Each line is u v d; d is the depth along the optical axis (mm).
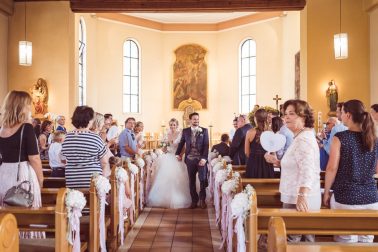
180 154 8953
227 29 21391
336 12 12031
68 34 12453
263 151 6160
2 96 12203
